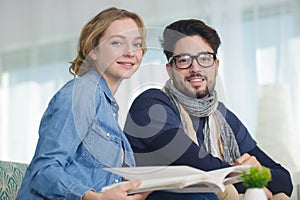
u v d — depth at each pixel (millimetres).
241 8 3342
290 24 3229
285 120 2822
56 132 1432
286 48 3215
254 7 3314
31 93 3867
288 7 3246
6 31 4012
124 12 1553
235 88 3273
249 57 3283
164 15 3543
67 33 3832
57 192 1354
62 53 3830
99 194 1303
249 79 3260
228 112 1840
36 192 1419
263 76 3236
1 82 3953
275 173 1741
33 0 3953
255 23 3297
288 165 2764
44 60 3873
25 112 3859
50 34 3879
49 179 1370
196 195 1397
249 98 3240
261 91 2885
